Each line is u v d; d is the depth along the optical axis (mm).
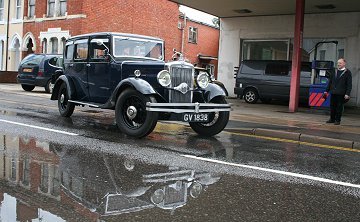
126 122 8031
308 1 17891
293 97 14953
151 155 6465
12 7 28953
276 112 14656
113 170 5473
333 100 11242
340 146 8250
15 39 28969
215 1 19266
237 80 19922
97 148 6836
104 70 9016
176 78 7949
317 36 20344
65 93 10641
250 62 19906
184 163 6012
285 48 21547
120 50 8992
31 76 18797
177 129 9508
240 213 4000
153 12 29594
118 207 4059
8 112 11016
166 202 4254
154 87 8125
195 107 7863
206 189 4766
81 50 9820
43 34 26453
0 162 5652
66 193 4449
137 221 3691
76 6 24328
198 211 4016
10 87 22203
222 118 8492
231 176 5387
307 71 18000
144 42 9414
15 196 4289
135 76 8008
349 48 19562
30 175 5078
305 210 4168
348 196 4707
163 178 5168
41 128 8578
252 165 6055
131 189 4672
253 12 21422
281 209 4168
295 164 6270
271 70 19141
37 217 3719
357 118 13852
